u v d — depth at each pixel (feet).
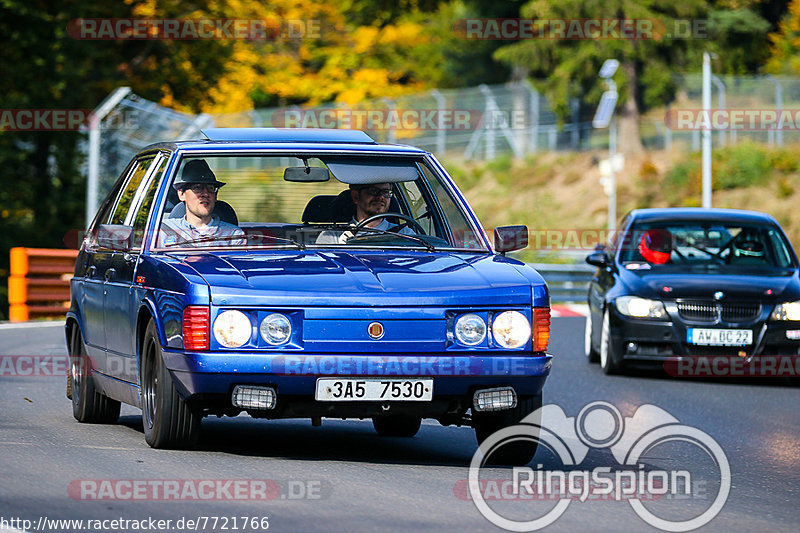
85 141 398.62
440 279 82.43
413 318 80.02
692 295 156.97
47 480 72.13
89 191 281.95
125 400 92.38
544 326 82.84
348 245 90.02
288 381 78.54
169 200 93.86
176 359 80.12
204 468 78.02
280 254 87.30
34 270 237.04
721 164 539.29
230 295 79.25
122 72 414.82
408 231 95.35
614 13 584.40
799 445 105.09
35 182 395.34
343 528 62.13
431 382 79.51
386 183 93.97
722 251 167.94
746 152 537.65
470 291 81.25
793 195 508.12
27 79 369.91
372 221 94.22
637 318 157.58
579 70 588.09
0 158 378.73
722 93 560.61
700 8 597.93
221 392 79.05
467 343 80.79
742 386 152.76
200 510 65.41
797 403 136.87
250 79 484.33
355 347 79.36
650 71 587.27
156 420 83.56
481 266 85.76
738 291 156.97
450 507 69.05
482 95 554.05
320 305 79.30
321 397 78.84
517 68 639.35
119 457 81.20
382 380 79.15
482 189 590.14
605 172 442.50
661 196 542.16
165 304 82.23
